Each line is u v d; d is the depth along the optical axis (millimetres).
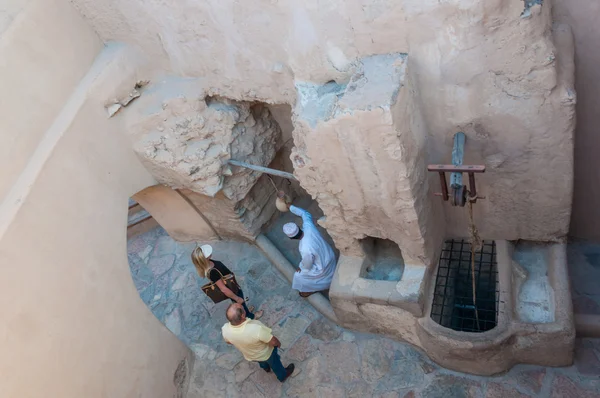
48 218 4641
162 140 5703
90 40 5344
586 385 5176
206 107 5707
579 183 5305
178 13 4977
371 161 4387
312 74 4715
